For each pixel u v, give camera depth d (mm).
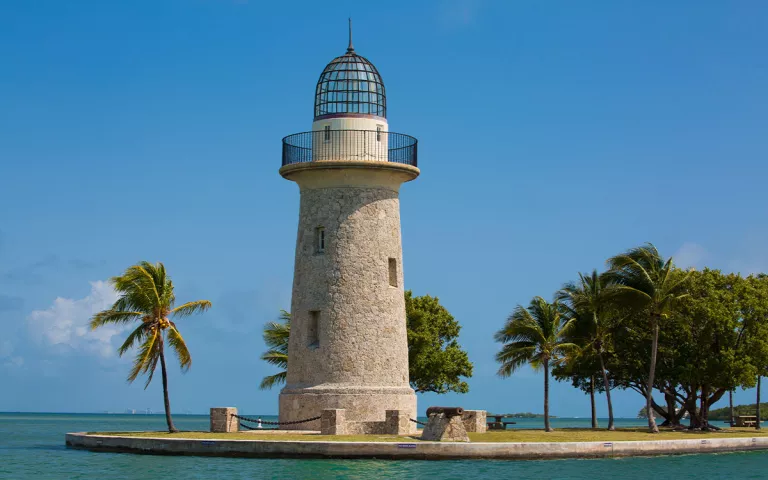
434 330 64875
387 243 46625
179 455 41312
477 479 34875
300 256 46938
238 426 46500
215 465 37656
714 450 50281
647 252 59250
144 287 45719
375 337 45531
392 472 35875
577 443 42781
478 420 49062
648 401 58031
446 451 39469
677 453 47906
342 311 45438
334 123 46750
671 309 57719
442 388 64312
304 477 34438
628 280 57625
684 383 62469
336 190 46344
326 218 46281
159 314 46250
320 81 47938
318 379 45250
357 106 47125
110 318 45969
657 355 62688
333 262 45844
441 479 34500
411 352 63188
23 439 72875
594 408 65812
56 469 37500
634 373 64375
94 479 34344
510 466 39000
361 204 46250
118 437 44719
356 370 45062
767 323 62656
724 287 63750
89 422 159625
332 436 41844
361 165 45719
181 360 47031
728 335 61125
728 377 60219
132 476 35000
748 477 39000
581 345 61156
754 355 61750
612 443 44125
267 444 39562
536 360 55844
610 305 58469
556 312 56281
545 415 55219
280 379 60844
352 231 46000
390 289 46469
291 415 45562
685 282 60531
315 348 45562
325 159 46406
